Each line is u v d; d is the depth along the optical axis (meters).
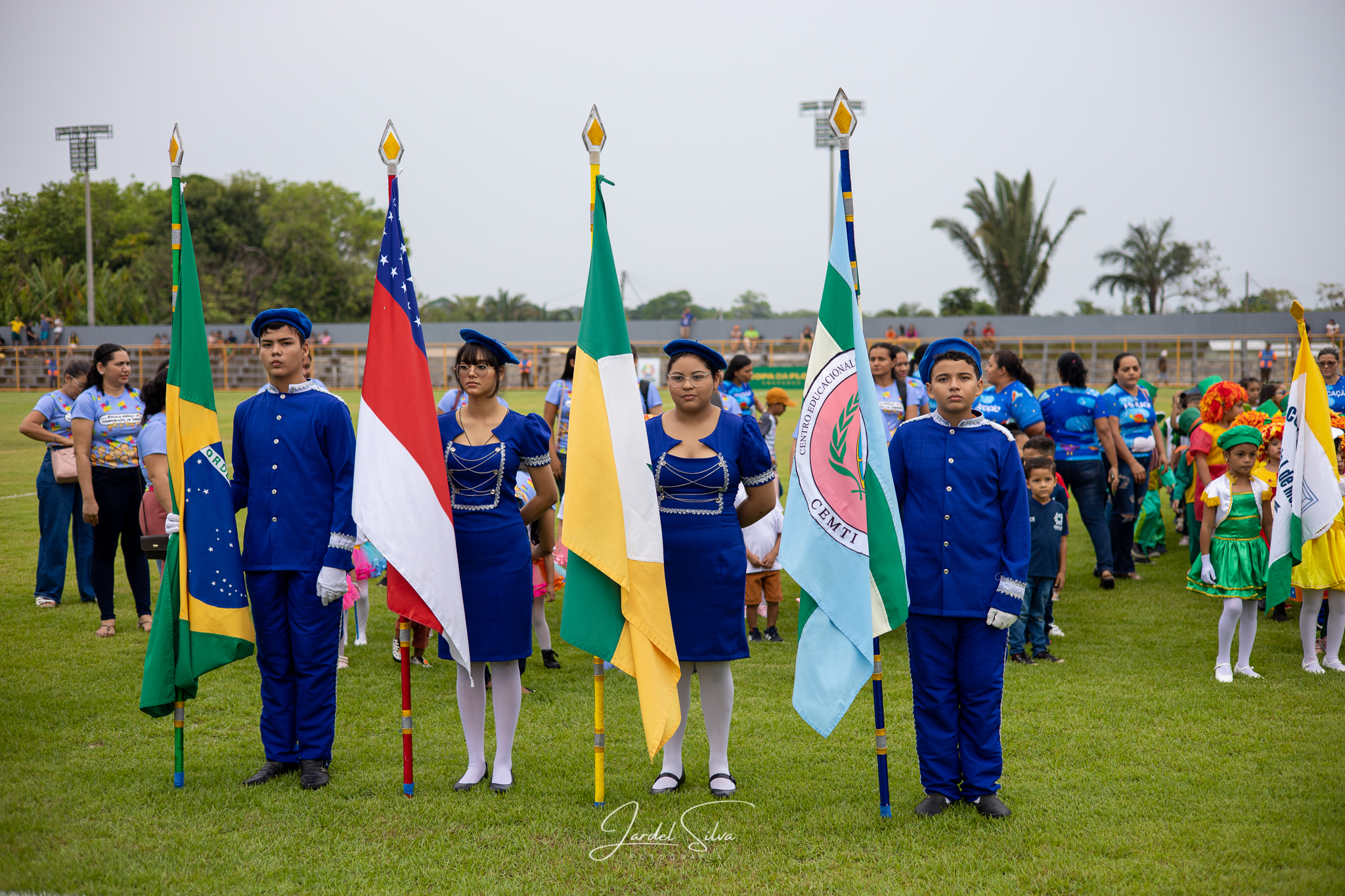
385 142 4.66
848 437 4.33
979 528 4.21
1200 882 3.53
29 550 9.91
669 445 4.54
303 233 55.22
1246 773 4.51
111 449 6.90
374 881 3.58
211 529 4.54
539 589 6.35
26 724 5.18
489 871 3.66
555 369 39.84
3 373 38.47
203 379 4.62
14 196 58.28
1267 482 6.59
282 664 4.57
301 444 4.61
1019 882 3.55
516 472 4.66
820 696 4.25
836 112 4.38
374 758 4.83
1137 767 4.60
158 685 4.38
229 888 3.52
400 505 4.41
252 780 4.48
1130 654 6.54
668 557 4.45
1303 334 6.16
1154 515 9.75
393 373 4.53
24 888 3.50
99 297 48.12
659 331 41.50
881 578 4.23
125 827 4.01
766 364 38.22
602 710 4.28
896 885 3.54
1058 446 8.55
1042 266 46.00
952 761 4.21
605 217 4.54
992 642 4.21
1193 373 37.78
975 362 4.35
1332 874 3.56
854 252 4.38
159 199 60.72
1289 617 7.63
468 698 4.52
